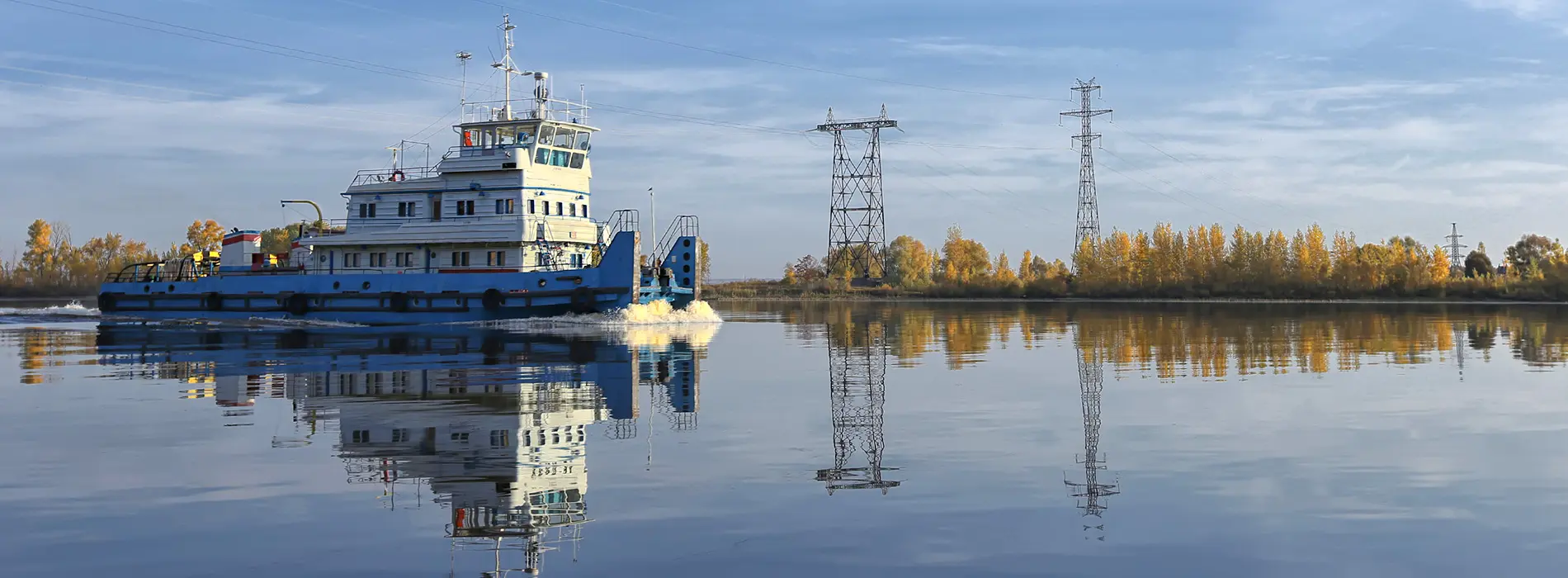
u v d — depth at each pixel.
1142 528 12.02
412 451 16.58
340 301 53.00
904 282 146.75
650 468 15.26
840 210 131.50
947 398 23.27
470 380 26.69
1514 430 18.44
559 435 18.09
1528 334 45.38
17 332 48.72
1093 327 52.78
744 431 18.58
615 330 48.16
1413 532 11.84
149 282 58.25
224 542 11.49
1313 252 117.31
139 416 20.28
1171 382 26.16
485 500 13.31
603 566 10.70
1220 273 117.12
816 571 10.59
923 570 10.62
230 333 47.19
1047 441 17.47
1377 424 19.22
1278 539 11.57
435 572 10.52
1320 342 40.47
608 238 55.12
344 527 12.09
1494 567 10.59
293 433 18.28
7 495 13.57
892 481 14.42
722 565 10.77
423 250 52.22
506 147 50.50
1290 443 17.23
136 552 11.12
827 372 29.16
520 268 50.53
